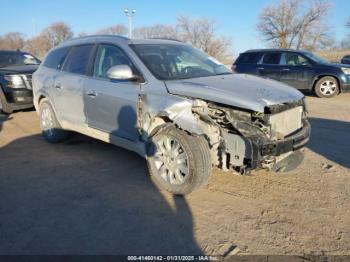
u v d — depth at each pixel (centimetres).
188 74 422
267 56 1196
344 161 481
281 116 354
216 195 382
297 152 396
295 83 1146
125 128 423
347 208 350
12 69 851
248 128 333
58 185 414
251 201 367
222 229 316
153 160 396
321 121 738
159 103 371
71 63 525
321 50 4944
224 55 4506
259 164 334
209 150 357
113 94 427
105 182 421
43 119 596
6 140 615
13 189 404
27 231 316
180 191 372
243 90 360
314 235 305
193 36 4509
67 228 320
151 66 407
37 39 5400
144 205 362
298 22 4894
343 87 1090
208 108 353
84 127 498
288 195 380
